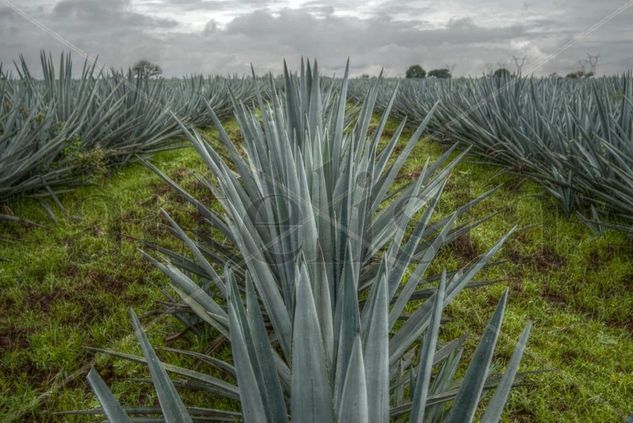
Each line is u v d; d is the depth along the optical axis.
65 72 6.37
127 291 3.57
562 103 6.31
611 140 4.77
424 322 1.88
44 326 3.16
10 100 5.80
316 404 1.12
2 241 4.30
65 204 5.11
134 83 7.31
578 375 2.67
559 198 4.72
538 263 4.00
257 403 1.18
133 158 6.54
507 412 2.42
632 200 3.99
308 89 2.47
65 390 2.55
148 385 2.62
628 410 2.41
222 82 12.46
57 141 5.14
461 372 2.59
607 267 3.87
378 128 2.61
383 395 1.13
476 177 5.55
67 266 3.92
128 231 4.50
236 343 1.13
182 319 2.88
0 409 2.48
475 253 4.05
